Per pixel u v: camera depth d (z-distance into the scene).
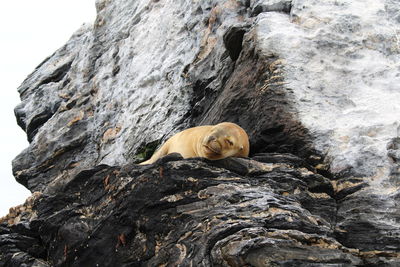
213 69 12.90
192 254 8.34
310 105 10.61
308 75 10.93
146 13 15.48
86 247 9.41
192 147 10.27
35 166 15.05
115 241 9.20
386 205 9.41
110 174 9.75
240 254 7.90
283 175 9.45
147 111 13.80
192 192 9.01
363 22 11.56
